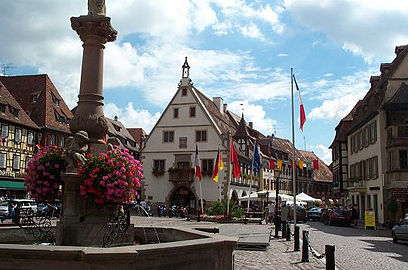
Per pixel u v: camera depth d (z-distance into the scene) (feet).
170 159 167.22
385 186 117.39
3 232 31.86
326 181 305.53
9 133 148.05
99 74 32.78
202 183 161.89
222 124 183.93
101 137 32.32
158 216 158.30
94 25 32.40
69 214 29.25
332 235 81.05
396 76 123.44
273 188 233.96
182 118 167.63
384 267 41.01
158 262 19.72
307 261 42.19
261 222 114.01
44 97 176.55
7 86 183.83
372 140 129.08
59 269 18.08
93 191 28.73
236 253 48.11
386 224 111.75
